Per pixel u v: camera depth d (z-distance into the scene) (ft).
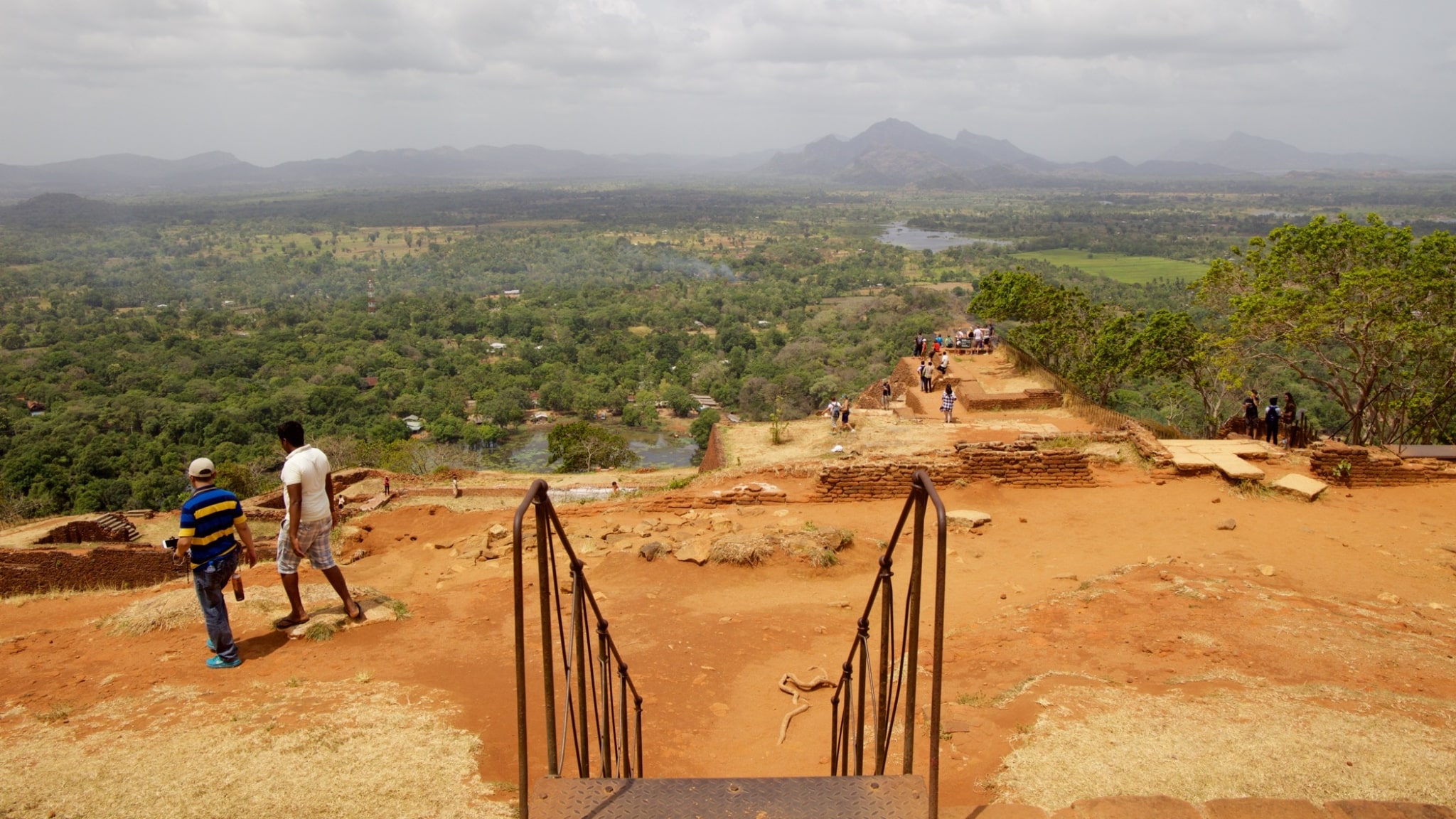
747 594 37.76
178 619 30.50
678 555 41.60
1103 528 47.60
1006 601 36.35
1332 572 38.60
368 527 53.88
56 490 174.81
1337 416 135.23
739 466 61.62
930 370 97.35
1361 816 16.80
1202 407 137.18
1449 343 76.13
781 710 26.48
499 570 41.81
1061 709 23.49
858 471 54.85
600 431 145.59
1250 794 18.49
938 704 12.10
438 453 184.44
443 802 19.30
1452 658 27.04
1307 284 85.20
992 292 123.13
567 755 22.15
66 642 29.37
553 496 73.92
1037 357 125.70
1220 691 24.48
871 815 12.62
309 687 25.61
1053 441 62.39
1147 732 21.84
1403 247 79.41
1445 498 51.37
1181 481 55.11
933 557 43.45
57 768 20.58
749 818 12.65
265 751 21.44
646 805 12.96
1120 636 29.63
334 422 246.47
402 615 32.17
